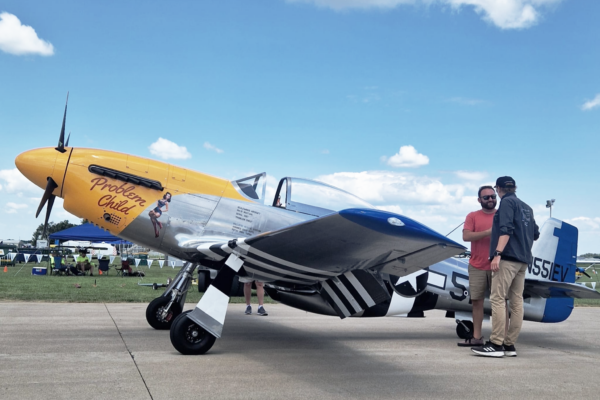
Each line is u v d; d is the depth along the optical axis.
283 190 5.25
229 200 5.09
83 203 4.89
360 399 2.88
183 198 4.99
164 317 5.17
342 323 6.41
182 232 4.92
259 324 6.02
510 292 4.52
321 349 4.47
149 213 4.88
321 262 3.94
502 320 4.39
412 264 3.84
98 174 4.91
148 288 11.07
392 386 3.20
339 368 3.69
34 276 15.91
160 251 5.13
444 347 4.88
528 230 4.45
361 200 5.46
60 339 4.46
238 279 4.88
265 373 3.43
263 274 4.45
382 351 4.52
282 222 5.12
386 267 3.99
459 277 5.55
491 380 3.46
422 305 5.45
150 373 3.30
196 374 3.32
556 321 5.88
